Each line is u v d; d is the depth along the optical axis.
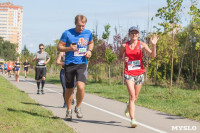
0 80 30.88
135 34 9.92
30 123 9.36
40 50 20.91
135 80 10.02
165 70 41.50
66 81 10.24
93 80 46.12
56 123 9.73
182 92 27.53
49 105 15.05
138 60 10.00
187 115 13.17
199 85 37.22
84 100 18.27
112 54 37.28
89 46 10.39
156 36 9.99
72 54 10.05
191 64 41.47
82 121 10.92
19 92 19.80
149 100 19.11
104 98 19.98
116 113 13.27
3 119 9.09
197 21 21.58
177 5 22.03
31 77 51.94
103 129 9.62
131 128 10.00
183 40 37.41
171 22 22.34
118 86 33.25
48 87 28.20
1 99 14.03
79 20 9.87
